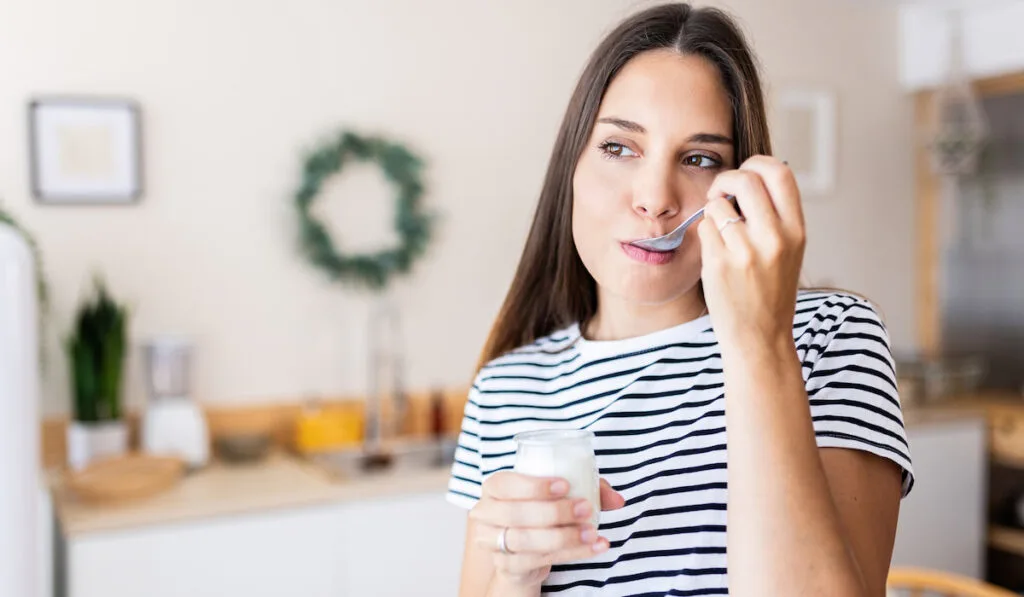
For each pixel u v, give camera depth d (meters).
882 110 4.16
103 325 2.70
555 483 0.77
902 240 4.25
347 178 3.16
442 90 3.27
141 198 2.88
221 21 2.96
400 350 3.25
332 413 3.08
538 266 1.11
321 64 3.09
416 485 2.65
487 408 1.05
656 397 0.93
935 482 3.51
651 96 0.88
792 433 0.70
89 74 2.81
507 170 3.39
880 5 4.07
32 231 2.76
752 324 0.72
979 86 4.04
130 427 2.88
